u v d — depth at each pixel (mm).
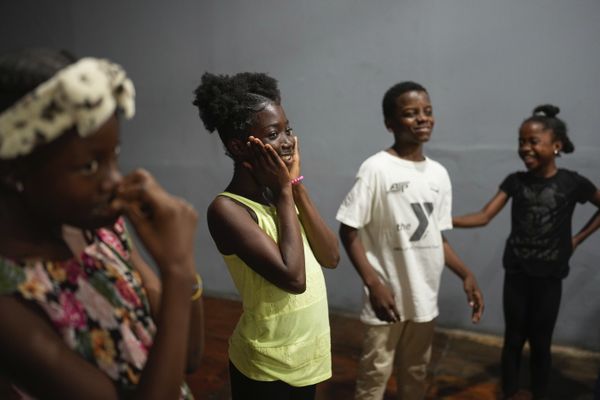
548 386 2510
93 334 635
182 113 3625
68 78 516
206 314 3398
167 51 3574
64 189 562
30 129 518
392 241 1900
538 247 2262
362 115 3127
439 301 3145
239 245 1219
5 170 550
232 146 1304
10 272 570
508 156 2855
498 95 2822
